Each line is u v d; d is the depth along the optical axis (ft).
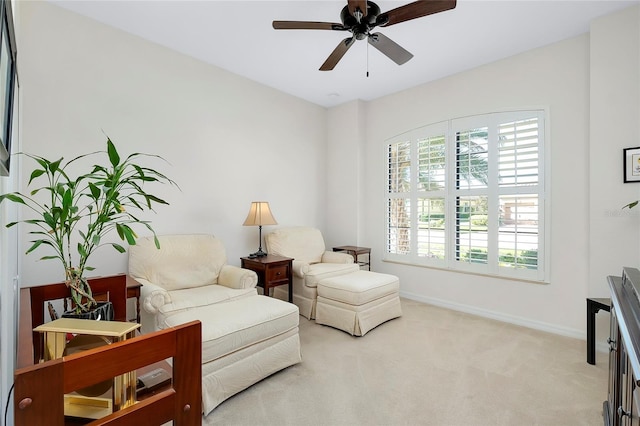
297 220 13.71
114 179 4.04
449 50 9.71
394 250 13.41
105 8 7.74
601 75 8.14
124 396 2.66
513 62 10.05
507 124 10.17
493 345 8.49
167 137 9.59
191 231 10.15
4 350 3.54
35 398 1.79
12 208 4.83
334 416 5.65
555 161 9.30
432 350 8.21
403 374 7.03
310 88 12.75
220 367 5.95
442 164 11.84
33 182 7.32
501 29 8.57
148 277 8.21
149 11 7.84
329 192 15.10
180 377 2.45
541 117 9.53
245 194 11.69
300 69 11.03
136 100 8.96
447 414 5.68
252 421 5.53
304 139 14.01
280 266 10.30
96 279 4.48
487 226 10.66
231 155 11.24
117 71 8.59
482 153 10.78
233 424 5.45
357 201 14.06
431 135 12.14
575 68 8.93
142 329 7.71
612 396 4.70
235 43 9.33
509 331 9.45
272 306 7.32
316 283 10.52
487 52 9.85
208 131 10.57
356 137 14.02
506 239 10.24
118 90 8.62
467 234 11.16
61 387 1.86
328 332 9.48
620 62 7.87
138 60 8.98
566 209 9.12
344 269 11.55
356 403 6.01
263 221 10.77
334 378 6.89
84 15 8.01
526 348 8.29
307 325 10.08
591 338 7.45
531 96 9.71
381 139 13.82
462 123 11.26
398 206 13.28
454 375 6.97
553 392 6.32
